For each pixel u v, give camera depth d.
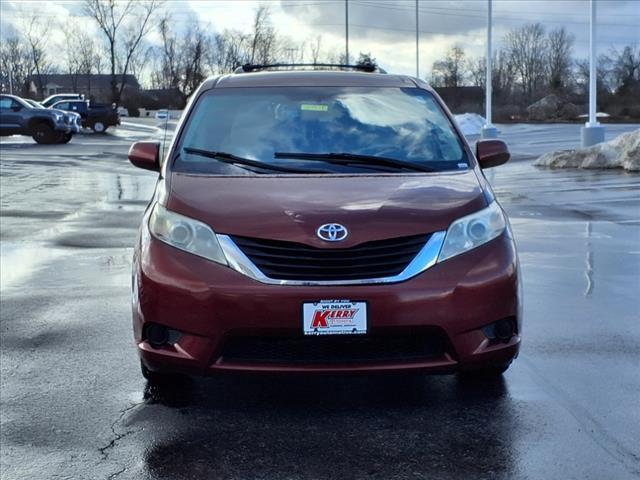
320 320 3.70
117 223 10.97
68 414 4.08
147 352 3.93
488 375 4.43
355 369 3.72
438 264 3.84
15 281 7.27
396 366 3.75
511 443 3.68
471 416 4.00
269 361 3.78
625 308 6.11
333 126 5.02
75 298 6.60
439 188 4.31
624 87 69.56
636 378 4.52
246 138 4.90
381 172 4.61
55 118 31.31
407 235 3.85
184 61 87.19
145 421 3.98
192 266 3.84
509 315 3.93
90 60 90.38
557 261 7.98
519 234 9.73
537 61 81.62
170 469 3.46
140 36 81.81
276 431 3.85
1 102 31.20
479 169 4.82
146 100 83.19
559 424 3.88
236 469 3.45
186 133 4.97
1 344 5.29
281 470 3.44
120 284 7.14
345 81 5.48
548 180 16.64
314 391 4.38
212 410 4.12
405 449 3.63
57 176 18.59
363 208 3.98
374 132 5.00
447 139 5.03
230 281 3.76
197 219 3.96
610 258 8.11
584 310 6.06
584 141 21.25
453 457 3.54
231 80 5.46
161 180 4.58
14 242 9.41
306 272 3.77
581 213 11.60
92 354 5.07
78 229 10.42
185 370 3.86
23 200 13.70
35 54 90.94
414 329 3.76
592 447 3.62
